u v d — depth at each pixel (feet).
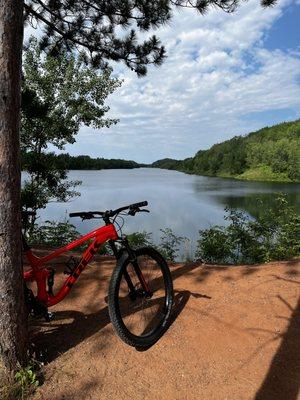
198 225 54.44
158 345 10.31
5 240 8.89
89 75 36.04
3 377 9.00
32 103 24.88
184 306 11.88
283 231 22.82
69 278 10.46
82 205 74.64
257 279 13.25
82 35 21.74
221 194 122.83
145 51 21.63
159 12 20.26
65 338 10.69
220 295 12.35
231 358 9.77
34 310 9.96
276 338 10.30
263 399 8.57
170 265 14.97
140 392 8.91
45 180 36.24
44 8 19.98
